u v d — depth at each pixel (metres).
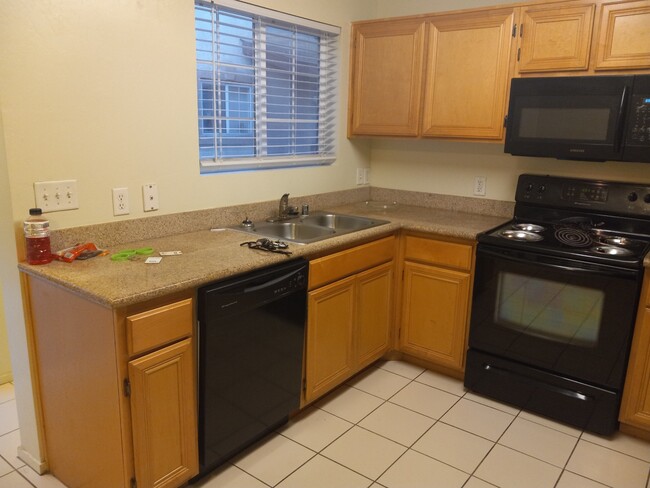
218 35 2.45
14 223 1.81
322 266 2.29
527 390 2.50
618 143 2.31
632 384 2.24
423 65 2.86
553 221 2.75
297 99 2.98
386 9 3.28
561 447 2.25
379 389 2.72
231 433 2.01
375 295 2.73
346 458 2.15
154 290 1.60
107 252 1.99
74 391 1.80
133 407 1.63
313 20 2.87
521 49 2.54
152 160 2.21
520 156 2.89
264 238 2.29
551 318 2.37
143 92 2.13
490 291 2.52
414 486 1.99
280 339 2.13
